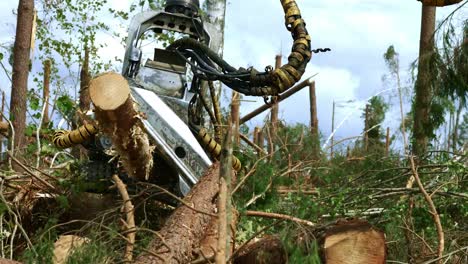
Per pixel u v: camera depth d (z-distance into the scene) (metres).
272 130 10.48
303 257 4.36
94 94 5.71
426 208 6.26
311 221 5.43
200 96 7.26
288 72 7.30
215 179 6.03
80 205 6.67
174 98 7.05
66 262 4.99
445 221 6.11
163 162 6.78
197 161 6.64
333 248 4.43
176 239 5.13
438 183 6.86
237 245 5.77
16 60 11.23
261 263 4.75
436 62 7.88
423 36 11.99
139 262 4.83
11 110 10.73
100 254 4.95
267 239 4.93
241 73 7.29
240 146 8.24
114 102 5.66
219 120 7.48
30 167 7.27
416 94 8.05
